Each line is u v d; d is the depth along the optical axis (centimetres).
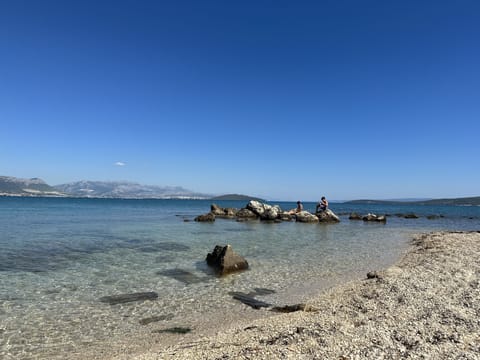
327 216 5044
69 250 2289
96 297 1314
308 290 1435
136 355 834
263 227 4100
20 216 5269
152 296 1338
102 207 9806
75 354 852
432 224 5047
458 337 807
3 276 1591
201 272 1736
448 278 1422
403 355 720
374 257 2181
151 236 3073
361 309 1094
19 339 936
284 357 733
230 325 1045
